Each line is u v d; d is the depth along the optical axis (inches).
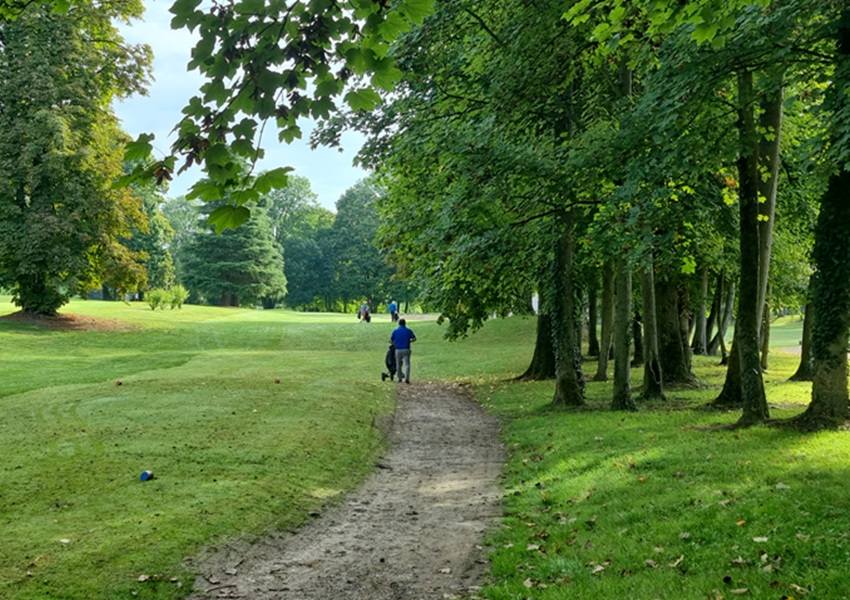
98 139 1416.1
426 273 748.0
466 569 256.5
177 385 724.7
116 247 1425.9
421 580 245.6
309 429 505.4
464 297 826.8
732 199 652.7
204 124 124.8
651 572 227.1
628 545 254.5
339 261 3388.3
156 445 431.5
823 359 440.8
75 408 574.6
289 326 1841.8
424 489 385.4
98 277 1453.0
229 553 266.7
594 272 904.9
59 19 1338.6
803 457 345.4
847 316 434.0
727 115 476.1
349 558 268.7
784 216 782.5
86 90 1387.8
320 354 1325.0
